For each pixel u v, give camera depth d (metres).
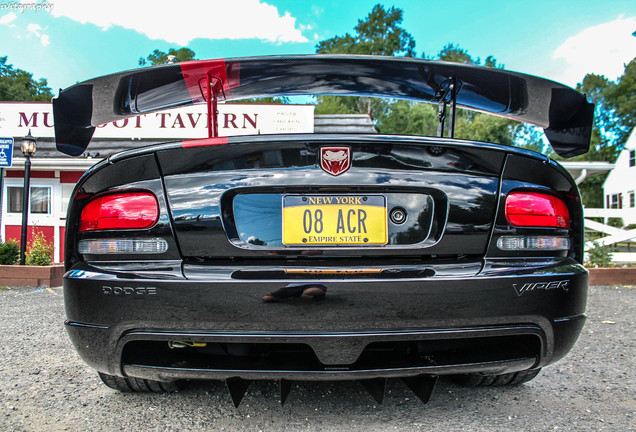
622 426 1.64
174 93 2.31
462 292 1.38
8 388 2.04
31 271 6.01
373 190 1.47
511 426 1.63
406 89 2.56
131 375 1.47
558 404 1.86
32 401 1.88
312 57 1.98
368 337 1.34
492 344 1.55
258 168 1.45
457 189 1.47
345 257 1.44
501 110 2.56
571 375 2.27
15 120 10.41
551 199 1.55
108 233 1.43
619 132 43.78
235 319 1.34
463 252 1.46
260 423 1.64
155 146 1.44
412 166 1.47
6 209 10.55
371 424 1.63
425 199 1.48
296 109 10.07
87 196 1.49
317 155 1.46
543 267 1.47
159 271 1.38
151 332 1.37
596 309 4.29
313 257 1.43
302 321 1.34
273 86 2.51
